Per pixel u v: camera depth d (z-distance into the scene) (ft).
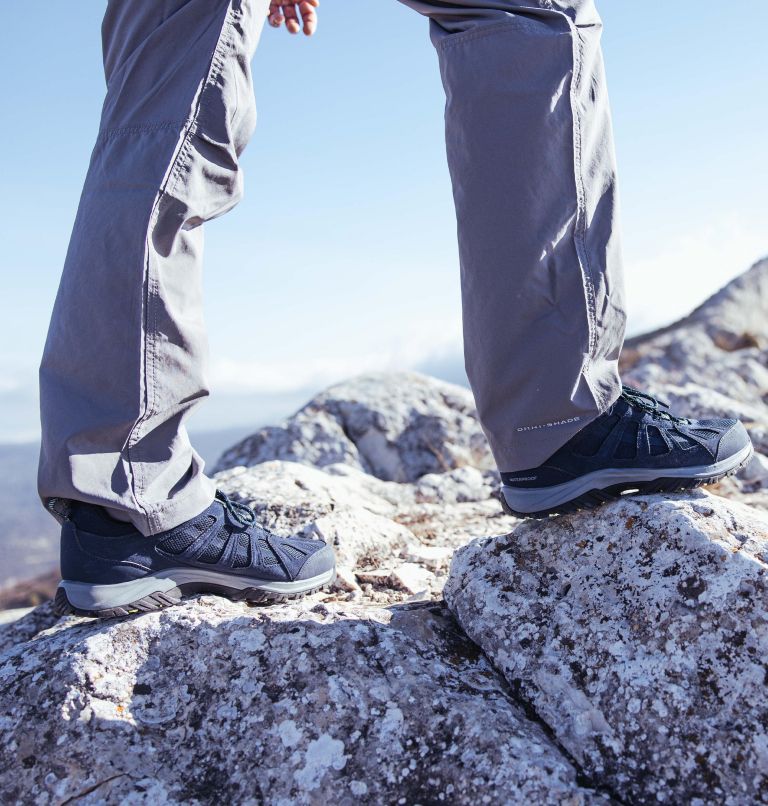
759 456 9.57
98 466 3.67
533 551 4.24
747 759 2.98
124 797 3.29
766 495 8.56
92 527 3.86
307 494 6.88
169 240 3.70
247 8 3.85
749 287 20.66
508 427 3.95
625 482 3.99
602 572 3.88
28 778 3.41
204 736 3.58
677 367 17.53
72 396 3.67
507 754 3.18
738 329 19.12
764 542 3.58
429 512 8.46
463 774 3.16
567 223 3.76
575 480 3.99
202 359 3.89
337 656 3.74
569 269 3.76
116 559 3.88
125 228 3.61
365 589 5.44
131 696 3.71
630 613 3.63
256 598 4.30
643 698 3.30
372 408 12.82
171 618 3.98
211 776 3.43
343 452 12.28
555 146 3.73
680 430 4.02
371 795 3.20
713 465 3.95
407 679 3.63
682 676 3.29
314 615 4.02
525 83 3.74
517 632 3.87
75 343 3.66
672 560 3.66
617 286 3.90
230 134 3.84
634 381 16.46
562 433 3.87
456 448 12.36
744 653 3.23
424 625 4.15
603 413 3.91
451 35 3.92
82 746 3.47
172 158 3.63
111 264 3.61
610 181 3.96
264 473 7.48
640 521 3.89
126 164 3.70
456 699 3.52
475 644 4.07
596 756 3.26
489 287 3.81
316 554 4.56
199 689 3.75
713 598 3.41
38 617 6.56
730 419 4.26
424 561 6.10
